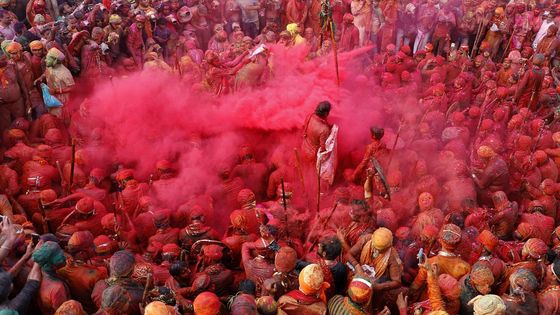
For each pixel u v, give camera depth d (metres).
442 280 6.00
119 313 5.38
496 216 8.51
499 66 15.33
